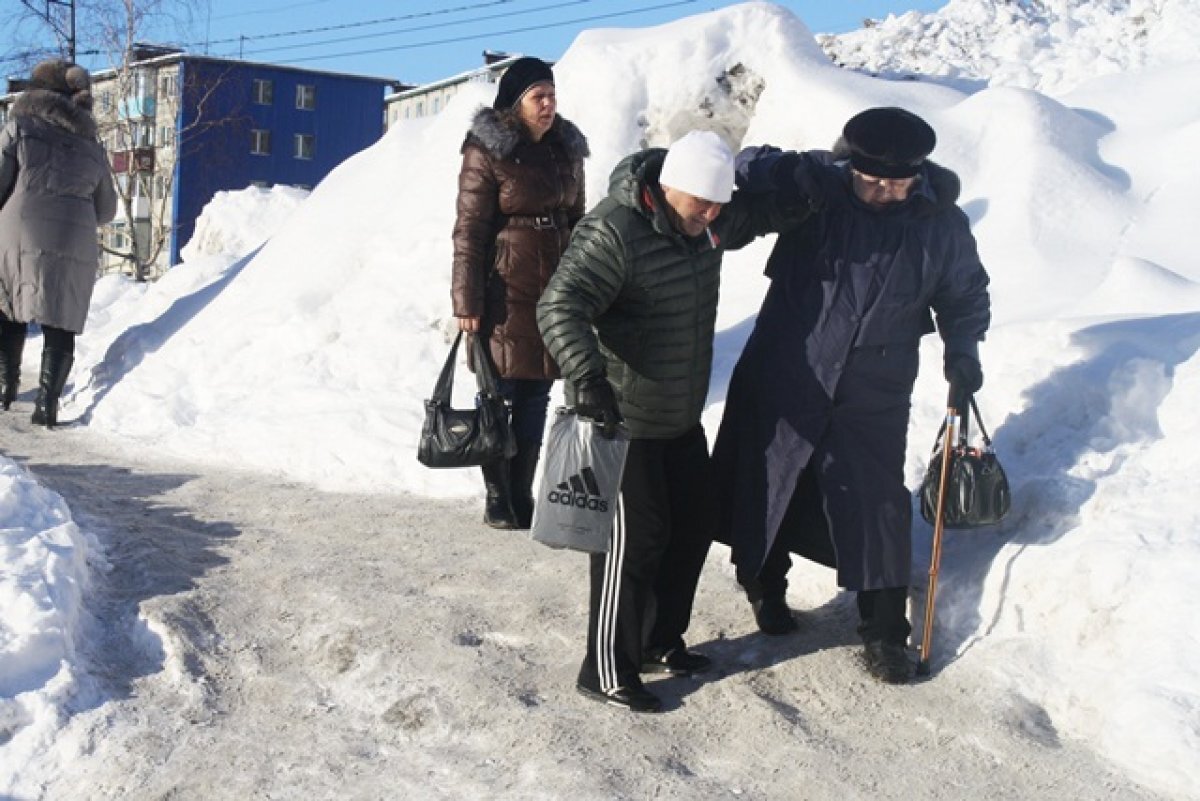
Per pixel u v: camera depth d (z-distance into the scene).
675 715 4.35
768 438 4.66
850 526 4.58
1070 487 4.90
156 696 4.40
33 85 9.16
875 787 3.91
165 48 51.41
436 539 6.09
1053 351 5.72
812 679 4.61
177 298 11.91
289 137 61.25
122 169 50.59
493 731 4.20
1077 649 4.45
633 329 4.36
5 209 8.90
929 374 6.11
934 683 4.55
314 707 4.40
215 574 5.40
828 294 4.62
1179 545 4.43
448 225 9.00
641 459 4.38
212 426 8.20
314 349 8.73
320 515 6.45
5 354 9.45
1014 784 3.93
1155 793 3.84
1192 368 5.28
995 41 11.33
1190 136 7.90
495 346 6.21
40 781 3.94
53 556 4.79
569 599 5.28
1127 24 10.90
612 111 8.97
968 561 4.94
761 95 8.94
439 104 65.56
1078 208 7.52
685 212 4.23
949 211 4.70
